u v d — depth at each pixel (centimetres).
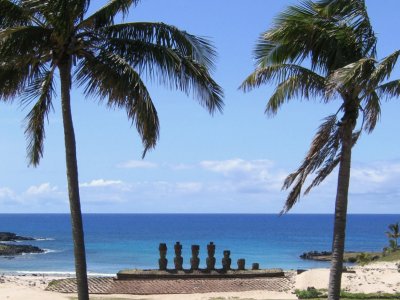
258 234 13025
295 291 2391
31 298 2211
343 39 1491
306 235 12688
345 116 1490
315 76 1536
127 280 2534
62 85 1452
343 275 2833
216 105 1512
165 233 13050
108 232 13450
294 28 1488
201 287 2452
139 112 1416
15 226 18650
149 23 1477
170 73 1463
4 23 1405
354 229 17075
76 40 1456
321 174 1536
